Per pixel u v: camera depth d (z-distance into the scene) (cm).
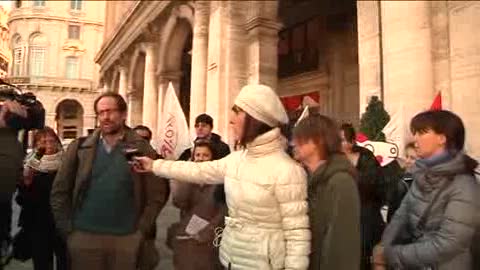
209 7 1844
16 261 739
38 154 598
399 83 958
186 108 2633
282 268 292
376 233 445
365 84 1051
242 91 310
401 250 303
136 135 411
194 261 457
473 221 280
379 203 463
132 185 391
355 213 289
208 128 670
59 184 400
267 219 294
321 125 315
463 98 874
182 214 489
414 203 308
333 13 1941
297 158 335
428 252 284
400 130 805
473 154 831
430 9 956
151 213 397
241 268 296
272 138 302
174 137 771
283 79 2241
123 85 3388
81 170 392
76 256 386
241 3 1673
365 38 1064
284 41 2264
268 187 292
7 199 452
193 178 345
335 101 1922
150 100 2662
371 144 646
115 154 395
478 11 870
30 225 598
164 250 802
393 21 983
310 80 2075
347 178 296
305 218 293
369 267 433
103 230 386
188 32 2386
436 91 934
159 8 2489
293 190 291
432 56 943
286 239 292
